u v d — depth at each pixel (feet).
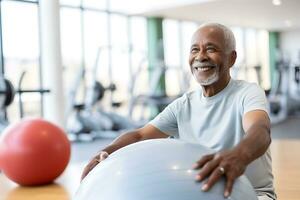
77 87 24.63
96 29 30.25
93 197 3.95
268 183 5.52
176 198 3.64
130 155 4.21
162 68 31.17
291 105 34.32
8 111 22.71
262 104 5.01
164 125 6.00
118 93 32.09
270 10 32.89
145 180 3.81
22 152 10.57
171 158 4.02
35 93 20.84
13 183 11.41
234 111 5.32
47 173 10.91
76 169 13.30
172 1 29.89
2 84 17.71
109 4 31.07
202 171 3.80
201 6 30.12
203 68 5.36
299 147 15.76
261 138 4.17
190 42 5.58
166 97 29.45
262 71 48.01
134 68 33.45
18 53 22.39
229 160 3.84
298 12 34.40
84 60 28.99
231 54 5.47
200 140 5.61
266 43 49.24
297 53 44.09
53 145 10.80
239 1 28.53
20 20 22.38
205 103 5.57
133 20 33.91
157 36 34.53
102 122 25.00
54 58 19.38
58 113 19.54
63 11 27.66
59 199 9.72
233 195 3.76
